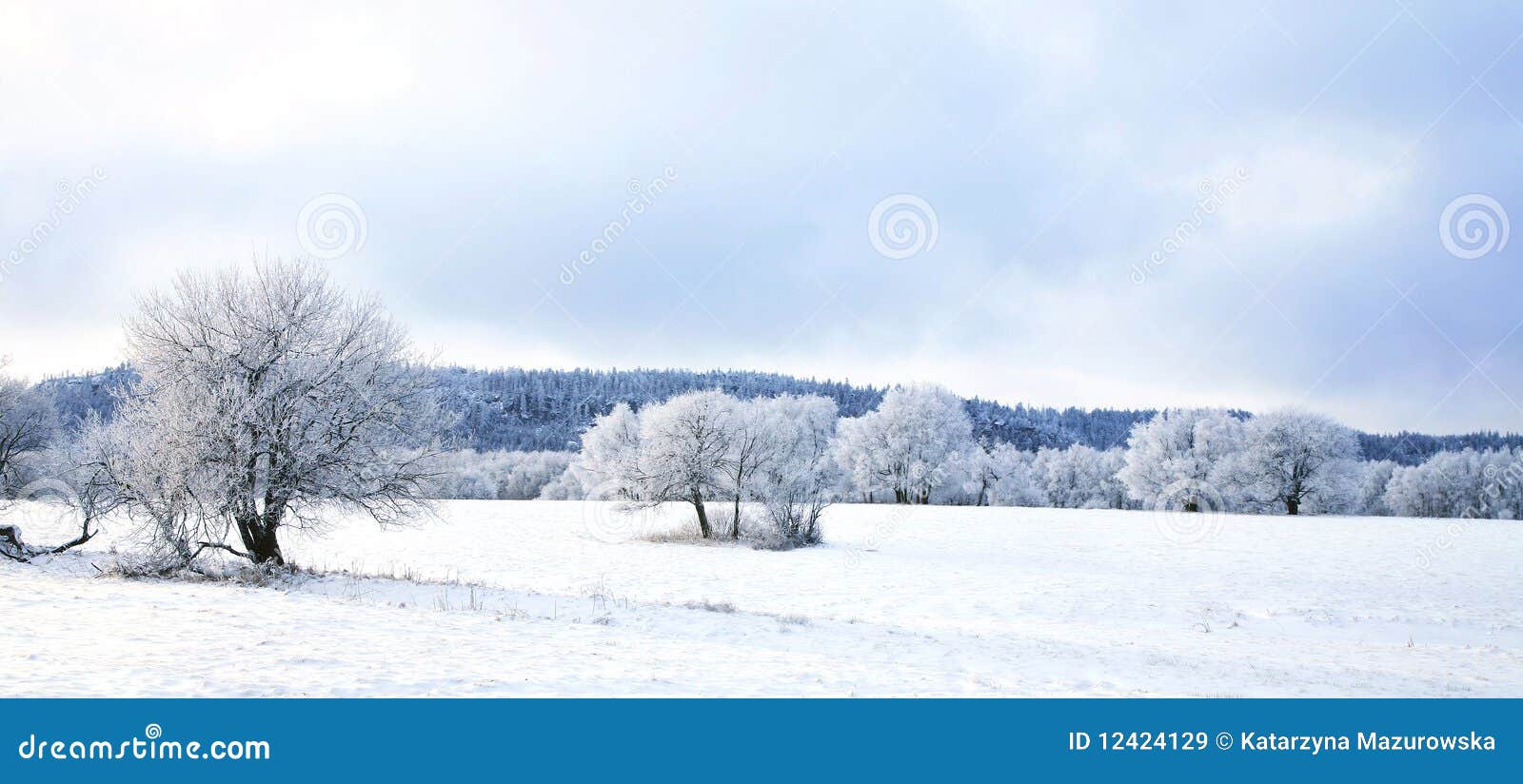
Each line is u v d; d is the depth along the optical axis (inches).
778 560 1318.9
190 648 417.4
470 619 587.2
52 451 1018.1
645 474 1785.2
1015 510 2518.5
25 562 887.1
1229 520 2137.1
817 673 451.8
